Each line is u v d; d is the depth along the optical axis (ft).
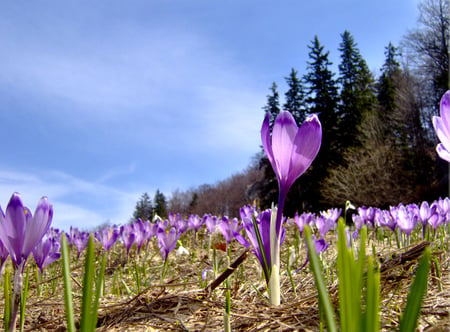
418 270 2.05
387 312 4.29
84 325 2.10
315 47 113.09
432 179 82.94
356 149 94.12
